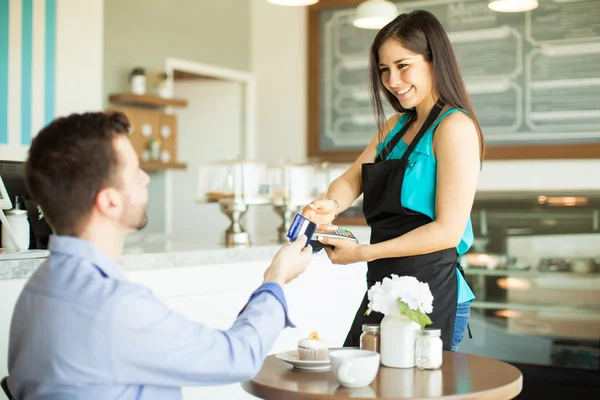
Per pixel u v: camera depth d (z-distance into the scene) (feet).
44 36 12.23
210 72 20.43
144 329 3.84
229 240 13.07
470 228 6.70
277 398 4.93
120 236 4.18
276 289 4.49
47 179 3.98
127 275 9.69
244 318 4.33
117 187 4.05
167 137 19.61
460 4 17.79
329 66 19.81
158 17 19.25
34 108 12.08
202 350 3.99
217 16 20.68
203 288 10.69
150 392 4.02
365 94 19.33
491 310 14.52
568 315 13.91
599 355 13.64
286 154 20.76
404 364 5.55
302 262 4.82
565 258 14.08
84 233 4.07
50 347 3.84
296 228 5.65
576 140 16.72
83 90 12.87
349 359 4.93
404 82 6.29
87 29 12.91
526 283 14.29
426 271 6.17
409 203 6.28
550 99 16.96
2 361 8.04
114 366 3.84
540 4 16.96
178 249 11.22
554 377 13.79
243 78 21.24
